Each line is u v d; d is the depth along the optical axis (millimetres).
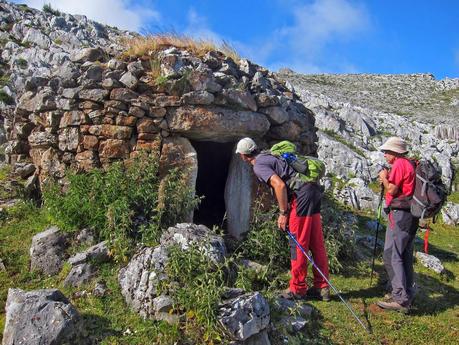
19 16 18422
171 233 5301
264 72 7676
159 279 4559
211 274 4531
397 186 5180
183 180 5969
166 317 4348
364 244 7711
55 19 18453
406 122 20953
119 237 5270
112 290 4871
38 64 14805
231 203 6719
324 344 4512
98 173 5816
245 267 5348
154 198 5781
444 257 8594
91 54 6844
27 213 6469
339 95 32625
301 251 5020
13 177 7398
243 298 4352
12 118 8656
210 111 6230
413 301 5707
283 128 6883
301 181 5008
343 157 14391
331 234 6516
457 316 5418
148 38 7172
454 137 19938
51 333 4004
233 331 4105
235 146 6797
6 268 5305
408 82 42625
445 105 32094
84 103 6211
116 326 4387
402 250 5227
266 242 5934
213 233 5398
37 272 5250
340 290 5688
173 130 6184
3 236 5938
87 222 5703
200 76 6234
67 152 6383
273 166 5043
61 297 4398
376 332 4812
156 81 6168
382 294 5684
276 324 4539
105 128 6113
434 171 5172
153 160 6000
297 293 5145
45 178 6492
